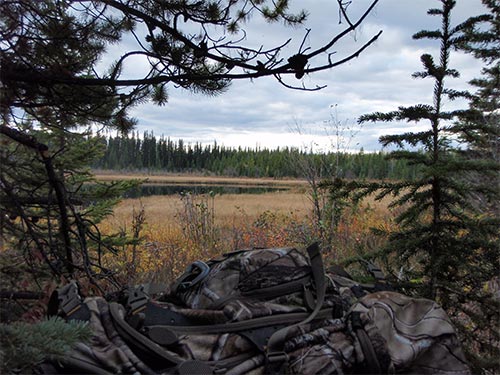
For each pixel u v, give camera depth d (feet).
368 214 28.89
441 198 8.68
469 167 8.16
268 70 9.33
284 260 6.38
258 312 5.66
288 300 6.07
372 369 5.46
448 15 8.61
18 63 9.79
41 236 11.37
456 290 8.53
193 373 4.92
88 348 4.99
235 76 9.54
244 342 5.41
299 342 5.51
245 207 49.90
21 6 9.50
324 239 23.13
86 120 12.53
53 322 4.51
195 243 27.14
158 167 354.54
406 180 8.96
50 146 14.70
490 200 8.55
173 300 6.47
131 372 4.96
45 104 10.24
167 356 5.15
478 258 8.58
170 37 10.21
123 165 311.68
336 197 9.32
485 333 9.66
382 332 5.76
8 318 10.16
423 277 9.33
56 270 10.64
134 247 18.01
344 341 5.62
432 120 8.61
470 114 8.64
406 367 5.70
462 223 8.52
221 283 6.15
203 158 380.99
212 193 32.96
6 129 9.96
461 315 10.20
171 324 5.56
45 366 4.83
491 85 15.42
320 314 5.90
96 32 10.56
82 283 10.32
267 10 11.37
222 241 27.63
